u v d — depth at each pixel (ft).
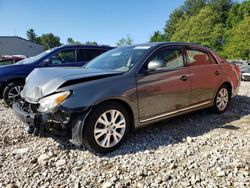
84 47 26.22
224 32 180.55
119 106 12.24
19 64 23.11
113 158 11.38
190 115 17.76
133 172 10.16
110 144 11.98
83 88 11.30
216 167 10.18
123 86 12.25
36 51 173.06
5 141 13.48
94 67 14.69
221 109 18.03
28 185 9.53
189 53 15.84
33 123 11.49
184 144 12.74
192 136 13.91
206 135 13.88
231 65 19.02
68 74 12.16
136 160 11.14
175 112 14.65
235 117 17.34
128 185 9.35
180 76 14.66
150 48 14.15
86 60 25.99
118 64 13.99
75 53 25.55
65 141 13.21
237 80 19.38
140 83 12.86
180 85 14.62
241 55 144.46
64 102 10.87
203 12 199.31
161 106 13.83
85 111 11.22
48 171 10.45
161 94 13.71
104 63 14.87
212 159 10.84
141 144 12.85
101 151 11.73
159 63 13.66
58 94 11.02
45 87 11.62
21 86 21.98
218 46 180.96
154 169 10.34
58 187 9.36
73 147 12.55
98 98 11.39
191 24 208.13
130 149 12.28
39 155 11.80
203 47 17.13
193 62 15.90
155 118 13.69
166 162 10.85
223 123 16.08
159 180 9.51
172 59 14.74
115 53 15.56
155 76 13.47
